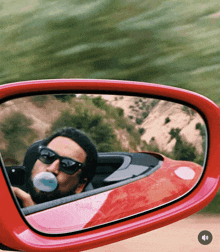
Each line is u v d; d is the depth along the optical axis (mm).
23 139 1126
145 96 1315
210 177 1230
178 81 4953
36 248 1001
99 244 1065
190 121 1283
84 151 1259
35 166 1162
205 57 5160
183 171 1252
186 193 1220
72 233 1078
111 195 1183
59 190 1182
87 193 1187
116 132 1382
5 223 972
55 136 1183
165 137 1333
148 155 1416
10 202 993
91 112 1261
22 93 1096
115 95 1240
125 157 1478
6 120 1087
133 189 1200
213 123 1248
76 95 1179
